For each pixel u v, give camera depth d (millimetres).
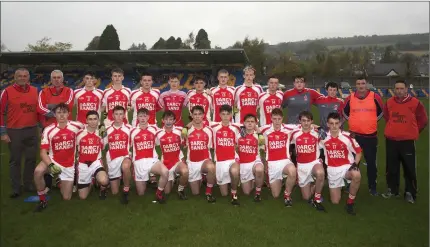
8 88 5371
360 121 5527
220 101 6512
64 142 5273
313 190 5387
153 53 27500
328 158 5320
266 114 6398
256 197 5254
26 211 4809
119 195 5508
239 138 5531
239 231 4164
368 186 5828
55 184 5871
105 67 34188
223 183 5426
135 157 5508
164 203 5133
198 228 4242
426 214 4762
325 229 4250
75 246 3797
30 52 28250
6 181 6215
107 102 6461
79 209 4879
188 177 5375
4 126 5340
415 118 5184
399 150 5301
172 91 6531
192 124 5625
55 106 5660
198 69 33062
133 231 4164
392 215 4723
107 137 5547
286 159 5457
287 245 3828
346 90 35719
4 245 3807
